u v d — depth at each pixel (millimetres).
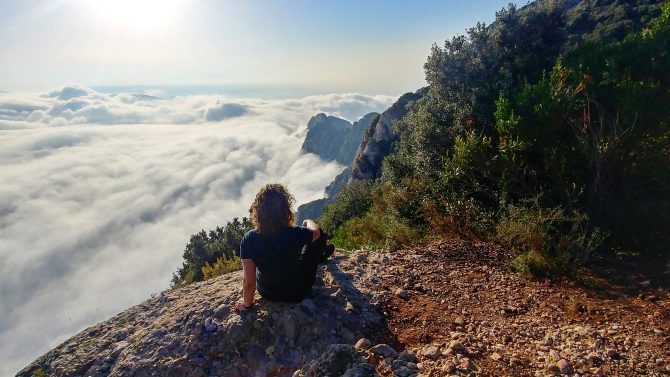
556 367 3119
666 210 5820
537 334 3699
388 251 6164
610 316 3947
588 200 5957
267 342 3754
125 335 4703
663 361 3119
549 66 9695
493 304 4324
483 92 9734
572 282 4797
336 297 4203
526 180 6816
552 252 5406
